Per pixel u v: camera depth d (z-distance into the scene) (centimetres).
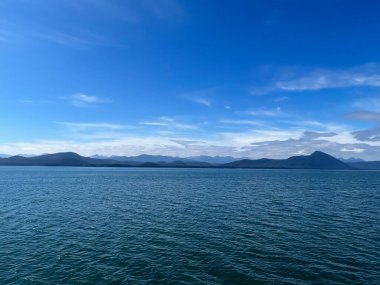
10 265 2630
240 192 9275
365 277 2412
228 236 3691
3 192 8650
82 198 7419
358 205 6425
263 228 4138
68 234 3750
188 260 2794
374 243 3412
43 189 9788
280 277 2402
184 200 7156
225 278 2373
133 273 2470
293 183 14112
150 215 5088
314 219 4803
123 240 3484
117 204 6391
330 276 2427
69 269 2553
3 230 3909
